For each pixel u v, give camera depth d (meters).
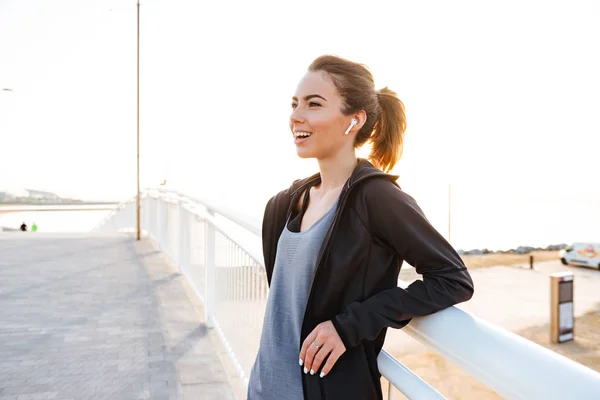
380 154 1.25
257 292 2.41
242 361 2.78
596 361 11.52
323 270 1.03
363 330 0.92
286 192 1.32
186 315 4.41
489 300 18.34
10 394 2.85
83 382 3.02
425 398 0.92
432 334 0.88
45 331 3.95
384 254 0.99
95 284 5.53
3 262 6.76
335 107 1.10
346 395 1.01
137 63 9.69
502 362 0.70
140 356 3.44
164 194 7.66
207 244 4.02
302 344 1.05
